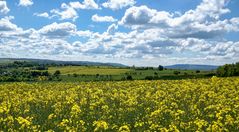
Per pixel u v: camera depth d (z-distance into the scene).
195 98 36.44
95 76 125.94
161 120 24.08
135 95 38.53
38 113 28.95
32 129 21.72
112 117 26.09
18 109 29.69
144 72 133.12
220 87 45.16
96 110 29.23
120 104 32.31
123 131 19.34
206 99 34.00
